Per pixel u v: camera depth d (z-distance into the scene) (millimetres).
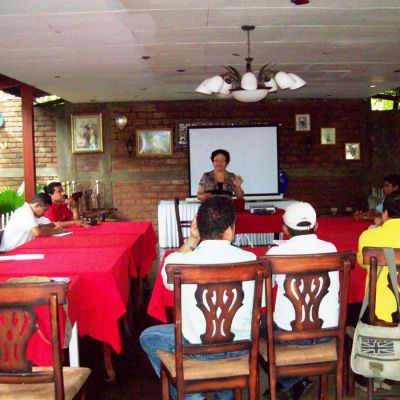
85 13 3916
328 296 2238
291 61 6012
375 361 2180
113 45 4973
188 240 2527
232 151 8672
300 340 2268
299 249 2270
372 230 2516
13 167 9086
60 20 4082
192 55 5535
